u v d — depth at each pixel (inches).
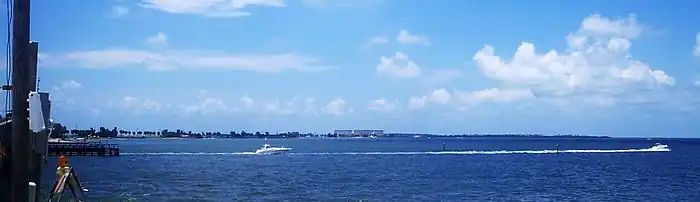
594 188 2642.7
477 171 3754.9
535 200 2182.6
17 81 557.0
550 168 4097.0
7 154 589.9
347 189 2529.5
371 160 5201.8
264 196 2233.0
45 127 647.1
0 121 619.2
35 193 645.9
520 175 3415.4
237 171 3612.2
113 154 5482.3
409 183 2842.0
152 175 3211.1
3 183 585.0
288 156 5999.0
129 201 2005.4
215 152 7047.2
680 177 3284.9
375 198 2208.4
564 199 2224.4
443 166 4293.8
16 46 556.7
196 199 2101.4
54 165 3801.7
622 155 6579.7
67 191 1419.8
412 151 7691.9
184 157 5556.1
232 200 2089.1
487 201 2144.4
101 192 2299.5
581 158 5772.6
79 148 5191.9
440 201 2135.8
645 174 3526.1
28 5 560.4
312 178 3090.6
